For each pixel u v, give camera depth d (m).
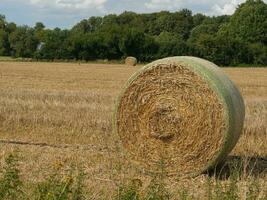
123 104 10.41
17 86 26.77
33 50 82.62
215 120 9.68
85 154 11.46
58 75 37.47
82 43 74.56
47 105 17.70
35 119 15.44
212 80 9.70
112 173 9.23
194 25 112.62
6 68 46.66
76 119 15.45
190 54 72.62
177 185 9.14
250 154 12.04
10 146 12.27
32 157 10.96
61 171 9.59
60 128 14.87
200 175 9.81
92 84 29.55
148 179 9.52
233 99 9.81
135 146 10.24
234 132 9.80
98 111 16.78
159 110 10.07
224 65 71.38
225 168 10.47
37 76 35.75
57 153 11.55
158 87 10.14
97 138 13.62
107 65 58.41
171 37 88.06
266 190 7.53
